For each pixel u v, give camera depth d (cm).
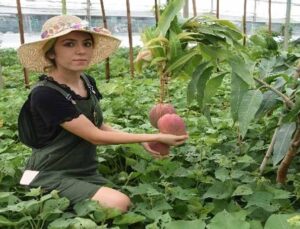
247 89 231
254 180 262
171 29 242
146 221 228
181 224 189
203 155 307
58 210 217
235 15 1923
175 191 247
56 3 1588
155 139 246
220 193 248
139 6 1758
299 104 227
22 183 264
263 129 349
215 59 242
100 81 795
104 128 288
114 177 298
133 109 480
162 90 256
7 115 459
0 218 209
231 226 183
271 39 291
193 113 457
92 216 217
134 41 1820
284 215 186
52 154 261
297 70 276
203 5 1934
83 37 254
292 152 256
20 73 974
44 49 259
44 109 251
